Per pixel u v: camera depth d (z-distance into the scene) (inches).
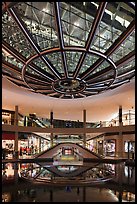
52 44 627.2
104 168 794.2
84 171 711.7
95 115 1648.6
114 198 385.7
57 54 683.4
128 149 1170.6
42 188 456.8
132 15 506.9
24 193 414.6
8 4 376.8
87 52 495.8
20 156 1219.9
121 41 474.3
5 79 808.9
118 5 489.4
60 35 448.5
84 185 486.0
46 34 595.5
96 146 1628.9
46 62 547.2
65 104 1251.8
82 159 1223.5
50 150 1235.9
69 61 710.5
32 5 495.8
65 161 1171.9
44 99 1127.6
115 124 1487.5
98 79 665.6
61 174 642.2
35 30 578.6
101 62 553.3
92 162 1113.4
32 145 1487.5
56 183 495.5
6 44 500.7
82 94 813.9
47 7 503.2
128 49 641.0
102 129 1295.5
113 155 1279.5
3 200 368.5
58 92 780.0
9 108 1405.0
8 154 1177.4
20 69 608.7
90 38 458.3
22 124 1637.6
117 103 1237.1
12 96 1069.8
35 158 1162.0
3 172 651.5
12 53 520.7
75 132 1334.9
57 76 619.8
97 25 427.2
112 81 669.9
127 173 656.4
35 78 661.9
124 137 1213.1
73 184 491.2
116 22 545.3
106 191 434.0
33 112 1556.3
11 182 507.5
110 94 1027.3
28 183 501.7
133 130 1159.0
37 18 540.4
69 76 627.5
